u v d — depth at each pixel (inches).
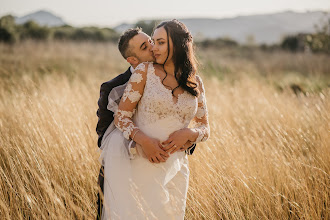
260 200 115.3
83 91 234.4
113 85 99.8
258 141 154.6
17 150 132.0
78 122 162.4
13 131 154.2
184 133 94.3
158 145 91.1
